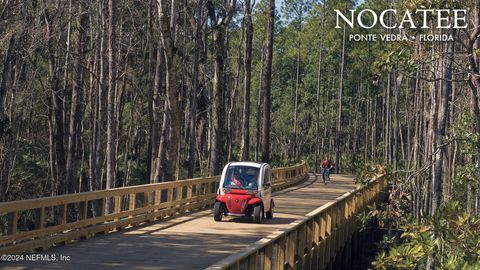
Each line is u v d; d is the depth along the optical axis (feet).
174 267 51.24
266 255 47.26
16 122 173.27
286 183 152.76
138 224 77.20
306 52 342.85
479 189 57.26
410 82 202.49
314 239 72.59
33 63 157.69
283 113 360.48
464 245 46.03
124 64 178.40
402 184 57.88
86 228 65.62
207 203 99.96
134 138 193.67
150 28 141.18
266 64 149.18
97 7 153.17
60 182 153.99
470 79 51.34
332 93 337.31
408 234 49.29
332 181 179.93
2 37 132.57
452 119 102.06
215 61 143.74
